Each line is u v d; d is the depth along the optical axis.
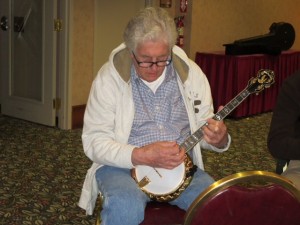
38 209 2.75
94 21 4.68
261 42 5.41
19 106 4.82
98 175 1.71
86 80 4.72
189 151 1.76
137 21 1.60
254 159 3.89
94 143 1.69
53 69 4.47
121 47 1.74
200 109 1.82
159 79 1.75
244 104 5.38
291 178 1.87
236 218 1.17
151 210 1.63
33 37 4.64
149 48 1.58
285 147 1.81
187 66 1.79
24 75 4.81
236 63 5.12
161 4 5.38
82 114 4.70
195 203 1.16
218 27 5.91
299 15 7.28
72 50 4.47
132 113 1.72
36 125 4.62
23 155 3.70
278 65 5.76
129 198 1.51
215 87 5.30
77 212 2.73
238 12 6.16
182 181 1.65
